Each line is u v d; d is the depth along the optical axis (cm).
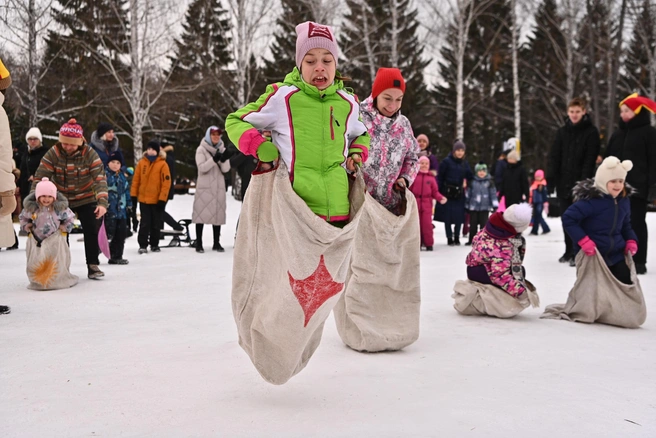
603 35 3294
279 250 325
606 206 571
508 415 320
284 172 318
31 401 334
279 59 3466
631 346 480
